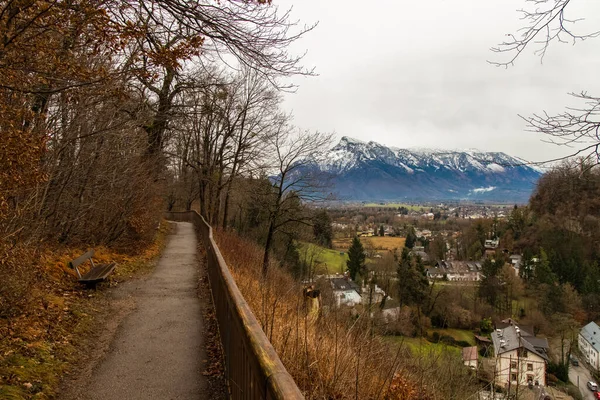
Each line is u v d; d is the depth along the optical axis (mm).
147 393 3949
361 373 4117
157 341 5461
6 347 4273
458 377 5590
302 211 20859
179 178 36438
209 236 10867
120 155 11883
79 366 4566
